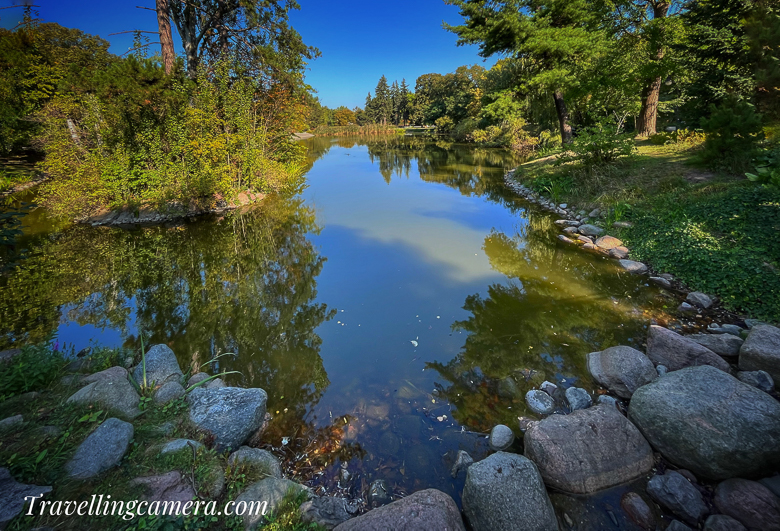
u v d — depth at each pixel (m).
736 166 8.42
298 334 5.07
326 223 10.65
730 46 10.76
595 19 16.19
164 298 6.20
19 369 3.11
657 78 15.29
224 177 12.28
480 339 4.81
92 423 2.71
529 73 16.97
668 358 3.92
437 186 16.05
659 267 6.36
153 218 10.74
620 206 8.73
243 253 8.34
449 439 3.25
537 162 16.97
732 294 5.12
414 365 4.34
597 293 5.86
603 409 3.12
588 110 18.30
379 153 31.91
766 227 5.88
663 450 2.89
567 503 2.60
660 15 15.09
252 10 14.25
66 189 10.38
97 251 8.41
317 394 3.85
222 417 3.04
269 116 15.21
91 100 10.64
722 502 2.46
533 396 3.63
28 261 7.79
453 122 49.38
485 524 2.36
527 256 7.70
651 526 2.42
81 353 4.48
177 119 11.53
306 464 2.99
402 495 2.71
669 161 10.73
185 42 14.94
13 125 15.53
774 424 2.61
